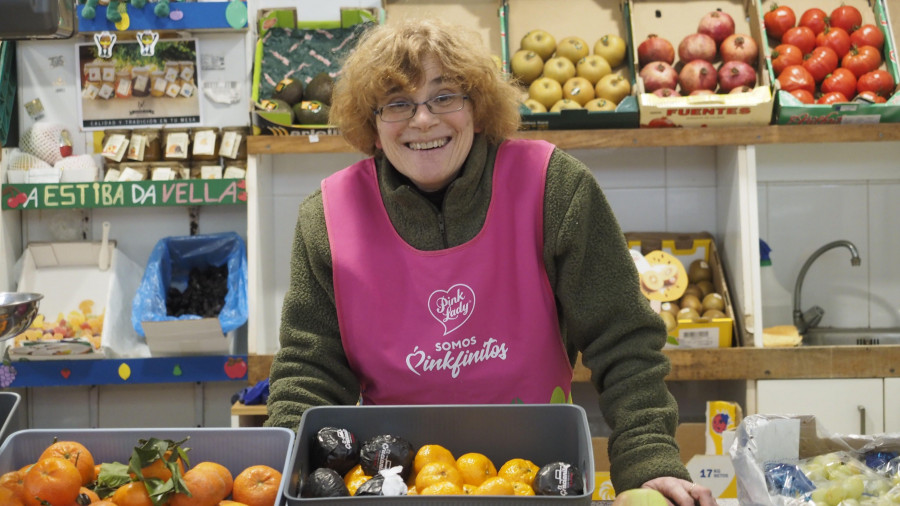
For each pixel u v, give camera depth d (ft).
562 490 3.10
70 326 9.74
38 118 10.34
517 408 3.54
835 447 4.11
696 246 10.07
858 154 10.48
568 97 9.78
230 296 9.66
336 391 4.43
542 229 4.35
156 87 10.18
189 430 3.43
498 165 4.44
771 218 10.61
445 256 4.38
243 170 9.96
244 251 10.12
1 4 3.86
